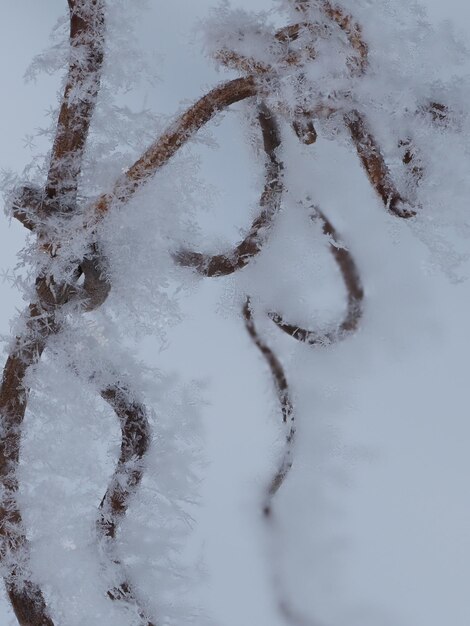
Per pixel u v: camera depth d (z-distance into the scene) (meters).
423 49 0.12
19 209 0.12
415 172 0.12
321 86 0.12
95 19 0.12
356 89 0.12
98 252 0.12
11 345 0.12
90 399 0.12
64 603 0.12
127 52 0.12
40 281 0.12
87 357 0.12
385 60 0.12
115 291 0.12
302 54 0.12
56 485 0.12
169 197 0.12
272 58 0.12
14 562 0.12
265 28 0.12
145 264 0.12
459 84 0.12
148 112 0.12
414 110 0.12
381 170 0.12
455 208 0.12
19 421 0.12
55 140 0.12
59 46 0.12
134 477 0.12
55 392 0.12
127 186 0.12
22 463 0.12
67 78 0.12
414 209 0.12
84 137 0.12
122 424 0.12
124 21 0.12
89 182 0.12
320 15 0.12
